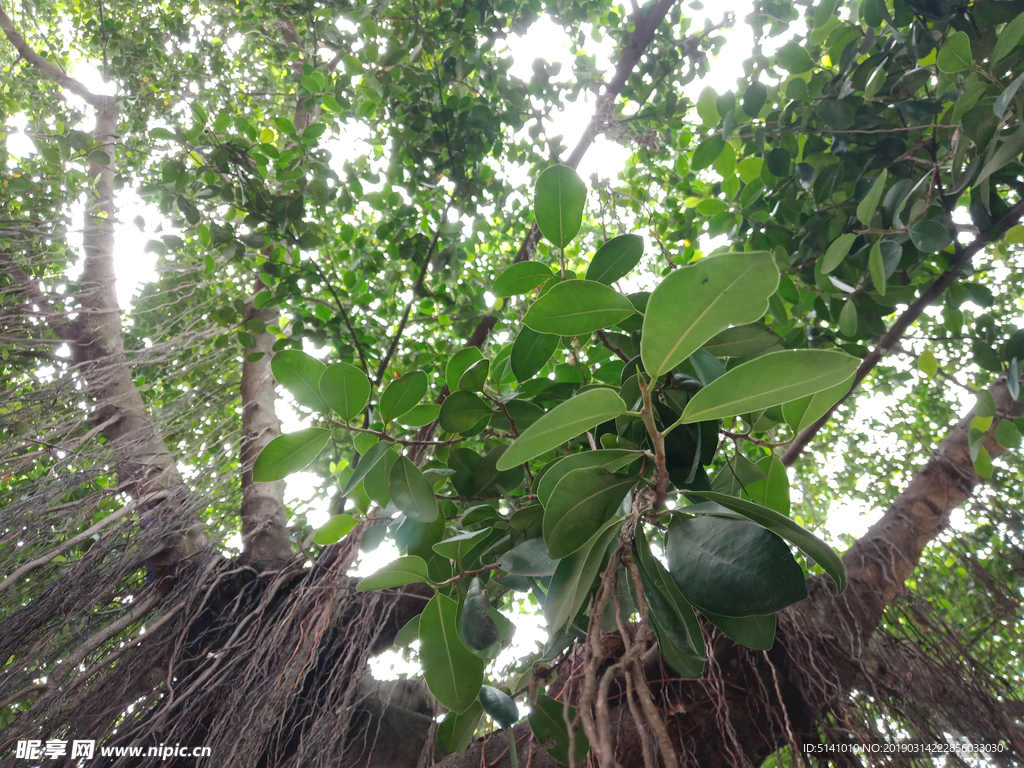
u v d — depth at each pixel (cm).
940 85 145
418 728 224
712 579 82
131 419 296
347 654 209
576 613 83
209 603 247
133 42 363
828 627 163
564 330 87
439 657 112
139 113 354
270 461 109
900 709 147
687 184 275
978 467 172
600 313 86
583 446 134
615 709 146
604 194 152
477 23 296
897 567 180
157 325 373
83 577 234
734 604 79
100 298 321
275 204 274
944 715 146
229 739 183
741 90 221
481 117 298
